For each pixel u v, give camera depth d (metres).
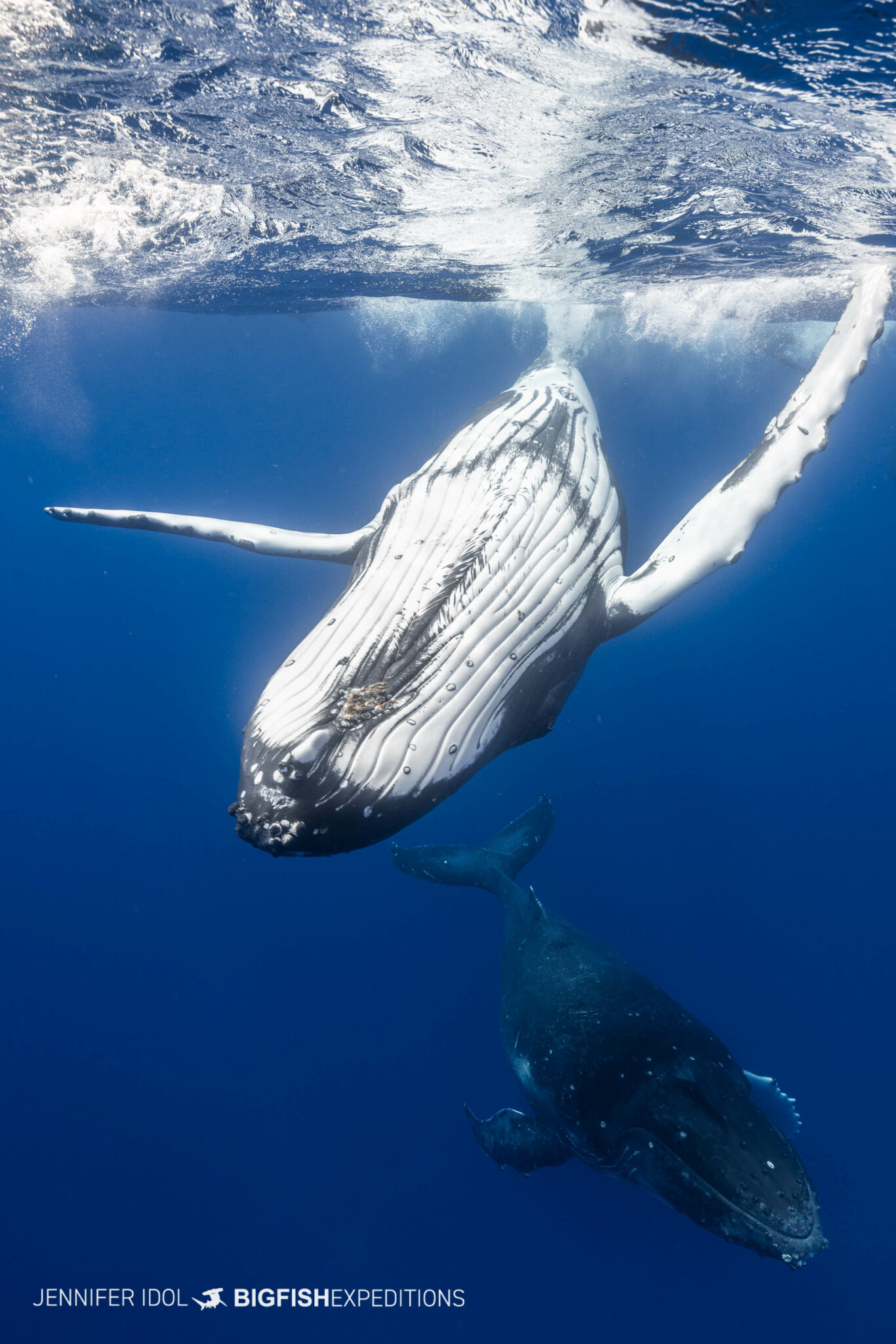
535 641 5.37
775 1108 8.93
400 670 4.68
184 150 7.43
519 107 6.05
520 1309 10.51
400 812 4.51
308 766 4.11
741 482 6.00
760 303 13.57
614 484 6.98
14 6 5.08
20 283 13.94
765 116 5.96
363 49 5.41
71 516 6.20
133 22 5.26
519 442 6.29
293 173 7.97
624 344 15.70
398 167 7.63
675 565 5.94
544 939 9.30
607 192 8.16
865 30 4.54
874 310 5.90
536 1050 8.16
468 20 4.88
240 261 11.91
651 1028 7.58
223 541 6.33
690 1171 6.43
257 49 5.51
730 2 4.30
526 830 13.60
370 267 12.23
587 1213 10.96
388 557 5.43
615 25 4.62
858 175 7.44
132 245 10.94
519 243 10.34
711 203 8.48
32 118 6.74
